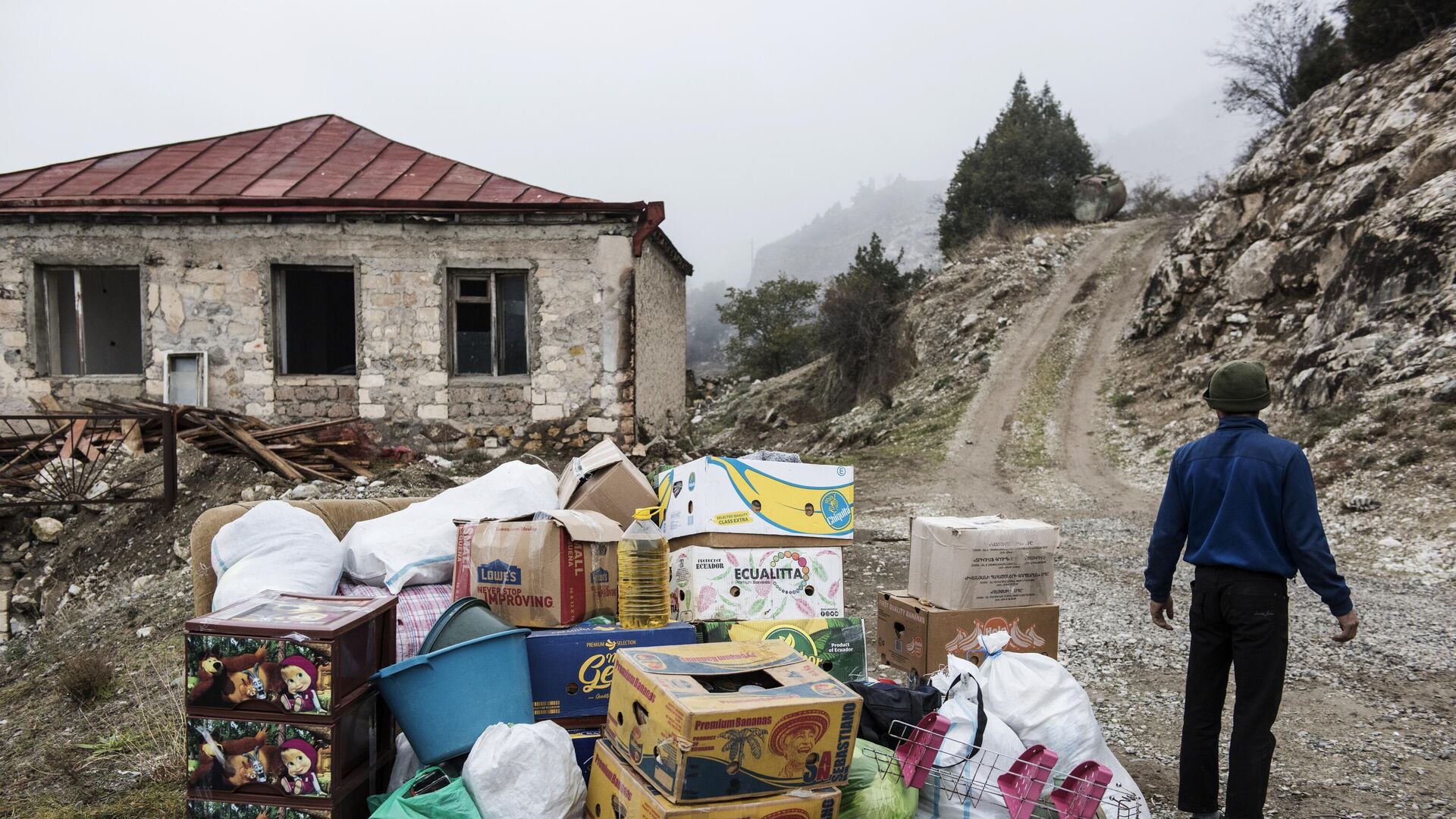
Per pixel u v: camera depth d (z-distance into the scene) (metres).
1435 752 4.23
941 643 3.78
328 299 12.28
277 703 2.90
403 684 3.07
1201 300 21.03
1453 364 11.92
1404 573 8.29
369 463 10.73
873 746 3.24
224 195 11.40
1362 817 3.59
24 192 11.52
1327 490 10.91
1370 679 5.30
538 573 3.68
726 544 3.84
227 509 4.69
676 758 2.53
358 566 4.40
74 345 11.51
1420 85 17.53
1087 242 31.70
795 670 2.99
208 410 9.88
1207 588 3.36
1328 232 17.45
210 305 11.23
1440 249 13.45
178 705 4.82
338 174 12.35
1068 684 3.36
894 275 35.16
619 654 3.05
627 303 11.34
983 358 24.56
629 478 4.78
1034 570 3.91
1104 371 22.06
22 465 9.46
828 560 3.96
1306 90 25.23
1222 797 3.79
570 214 11.23
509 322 11.66
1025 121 43.22
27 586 8.38
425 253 11.30
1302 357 15.14
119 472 9.23
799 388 35.31
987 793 3.02
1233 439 3.43
